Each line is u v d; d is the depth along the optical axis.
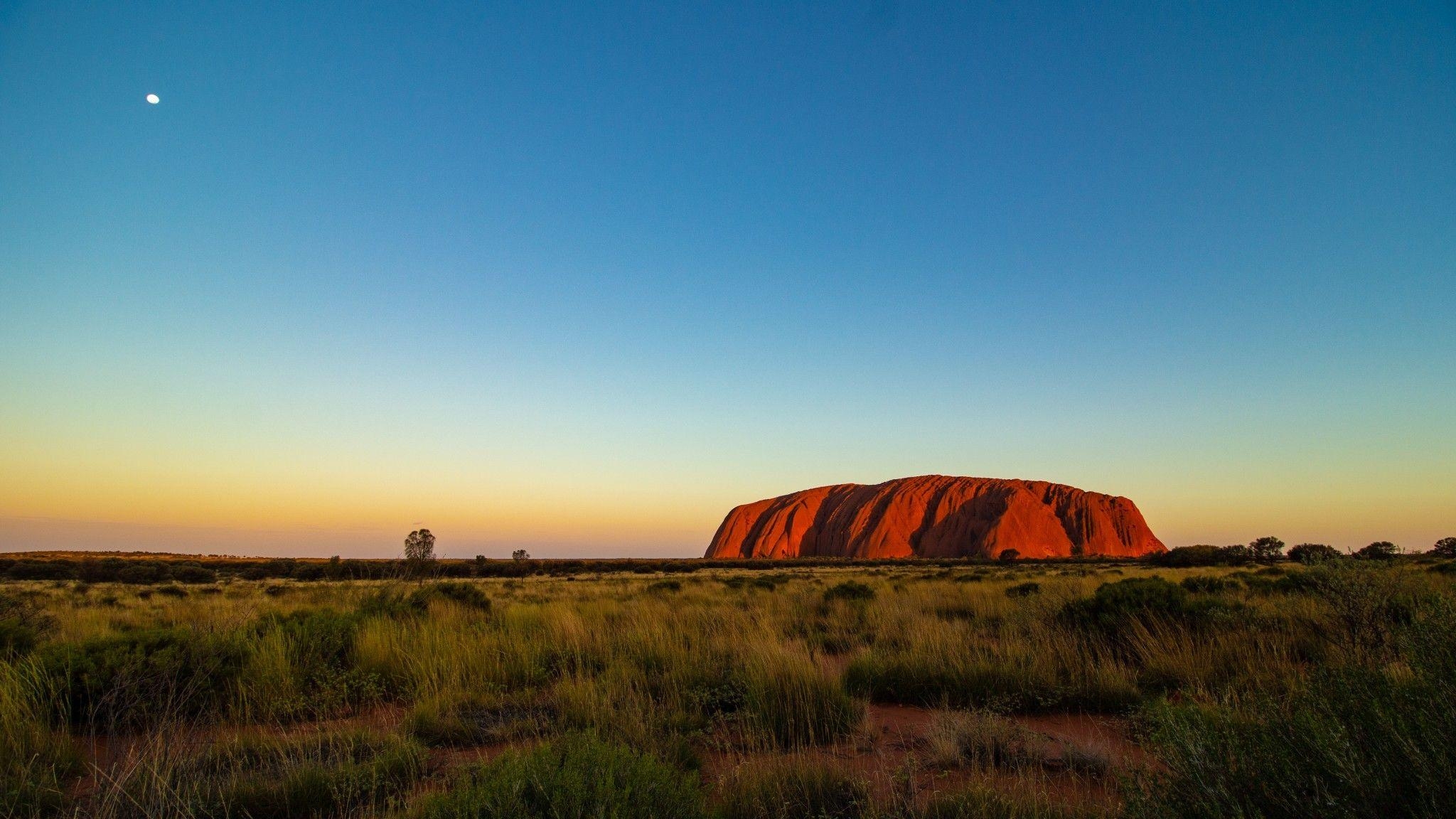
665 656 8.66
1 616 10.55
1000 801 3.88
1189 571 35.66
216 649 7.39
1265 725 3.16
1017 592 18.61
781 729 5.96
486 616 12.90
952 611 14.62
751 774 4.44
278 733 6.16
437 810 3.38
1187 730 3.14
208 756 4.92
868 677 7.98
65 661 6.36
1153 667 7.60
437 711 6.55
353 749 5.36
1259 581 16.64
